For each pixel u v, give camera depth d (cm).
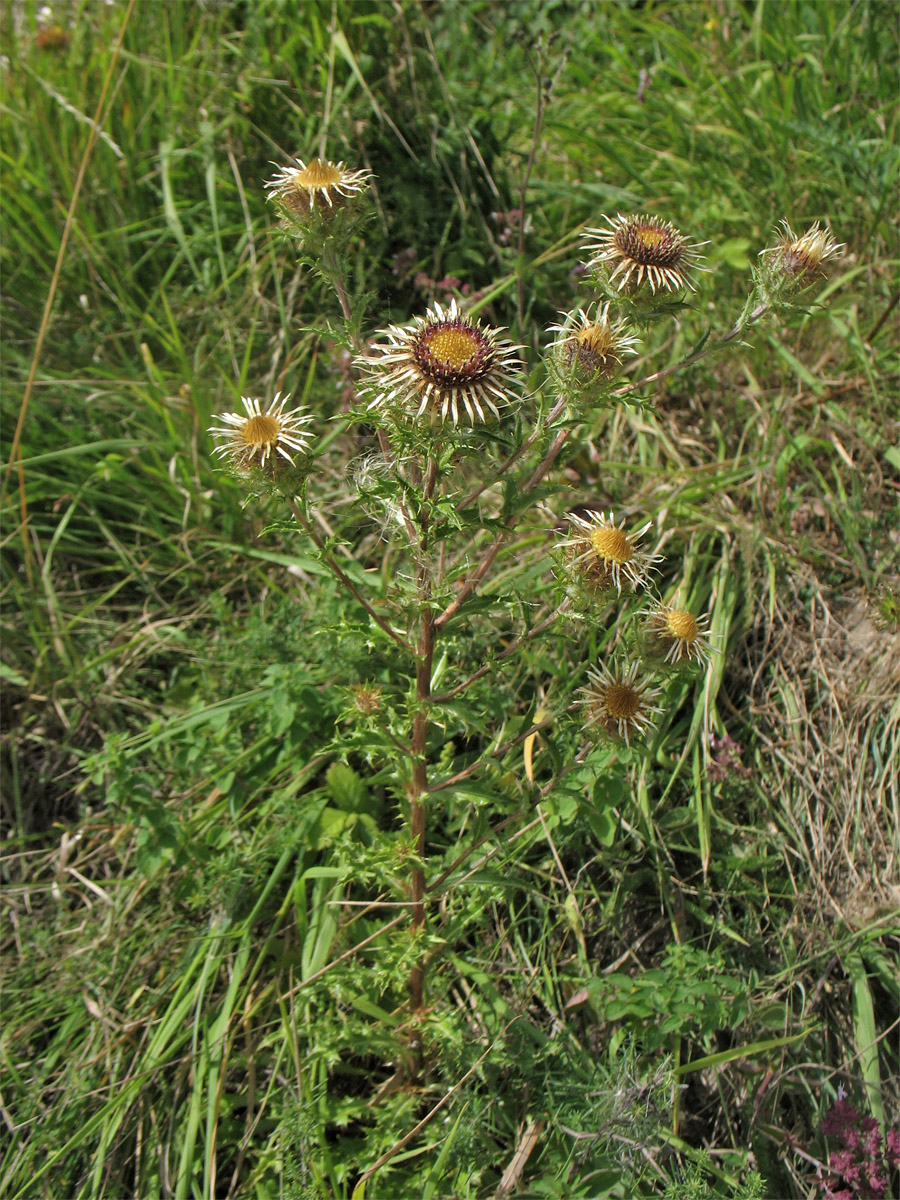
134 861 45
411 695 34
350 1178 38
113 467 51
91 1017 41
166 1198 38
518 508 32
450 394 30
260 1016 40
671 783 43
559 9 73
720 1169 38
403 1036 38
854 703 45
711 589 48
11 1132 39
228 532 51
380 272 55
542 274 56
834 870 44
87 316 57
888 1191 37
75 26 64
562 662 43
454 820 43
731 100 61
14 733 48
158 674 49
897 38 63
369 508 35
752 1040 40
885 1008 42
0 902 45
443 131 58
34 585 51
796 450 50
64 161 58
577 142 62
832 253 33
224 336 56
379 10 60
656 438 52
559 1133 37
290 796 43
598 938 43
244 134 59
